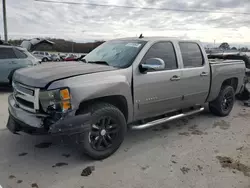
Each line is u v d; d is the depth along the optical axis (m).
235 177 2.79
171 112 4.24
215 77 4.64
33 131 2.75
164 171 2.88
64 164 2.98
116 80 3.01
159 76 3.55
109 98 3.16
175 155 3.31
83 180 2.64
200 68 4.28
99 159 3.11
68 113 2.62
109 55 3.68
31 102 2.78
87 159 3.12
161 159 3.18
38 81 2.71
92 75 2.88
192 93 4.21
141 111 3.49
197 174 2.83
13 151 3.28
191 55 4.19
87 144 2.90
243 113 5.67
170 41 3.89
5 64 7.33
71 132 2.63
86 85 2.73
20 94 2.98
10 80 7.51
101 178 2.69
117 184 2.58
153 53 3.58
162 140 3.84
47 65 3.36
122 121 3.21
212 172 2.89
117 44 3.93
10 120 3.17
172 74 3.74
